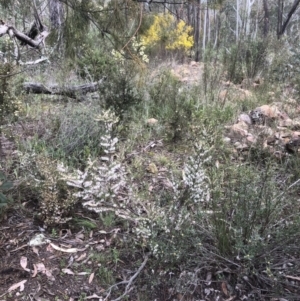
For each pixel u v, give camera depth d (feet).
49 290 7.20
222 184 8.83
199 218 7.58
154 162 11.62
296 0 39.63
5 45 11.46
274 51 23.18
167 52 29.30
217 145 11.02
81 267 7.71
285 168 10.38
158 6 11.50
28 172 9.50
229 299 7.06
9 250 8.04
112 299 7.05
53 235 8.40
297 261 7.22
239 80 21.71
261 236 7.30
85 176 7.45
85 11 10.07
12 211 9.07
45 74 17.76
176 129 12.80
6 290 7.16
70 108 14.03
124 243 8.14
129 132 13.30
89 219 8.93
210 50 28.78
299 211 8.04
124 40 10.50
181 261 7.39
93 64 16.48
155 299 7.03
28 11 12.48
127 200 8.26
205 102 15.79
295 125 14.02
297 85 17.98
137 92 14.66
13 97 10.46
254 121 14.44
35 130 12.84
